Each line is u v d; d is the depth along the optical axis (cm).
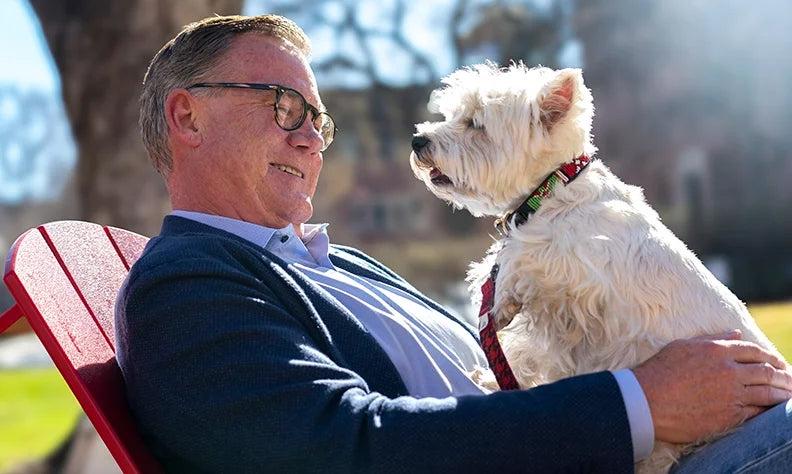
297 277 262
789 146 2103
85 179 705
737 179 2134
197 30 300
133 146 695
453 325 311
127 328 245
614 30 2058
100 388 250
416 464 219
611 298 278
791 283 2006
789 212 2117
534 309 297
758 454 227
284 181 300
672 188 2147
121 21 686
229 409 226
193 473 245
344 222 2247
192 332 235
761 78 2089
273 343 234
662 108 2112
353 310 272
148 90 304
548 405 225
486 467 221
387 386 254
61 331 248
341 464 220
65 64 698
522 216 311
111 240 318
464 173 329
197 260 247
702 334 274
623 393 230
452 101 352
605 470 226
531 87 328
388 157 2203
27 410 904
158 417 235
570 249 284
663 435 234
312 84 311
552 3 1927
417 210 2266
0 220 2616
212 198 297
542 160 318
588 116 319
